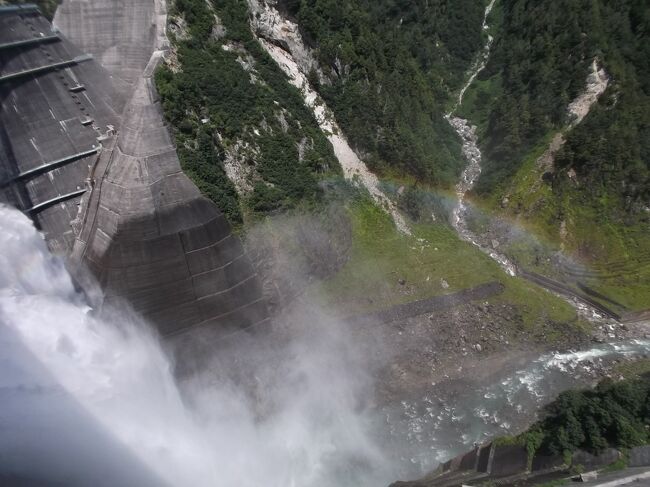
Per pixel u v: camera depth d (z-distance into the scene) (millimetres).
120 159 37969
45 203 38438
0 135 37094
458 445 40188
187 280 37469
